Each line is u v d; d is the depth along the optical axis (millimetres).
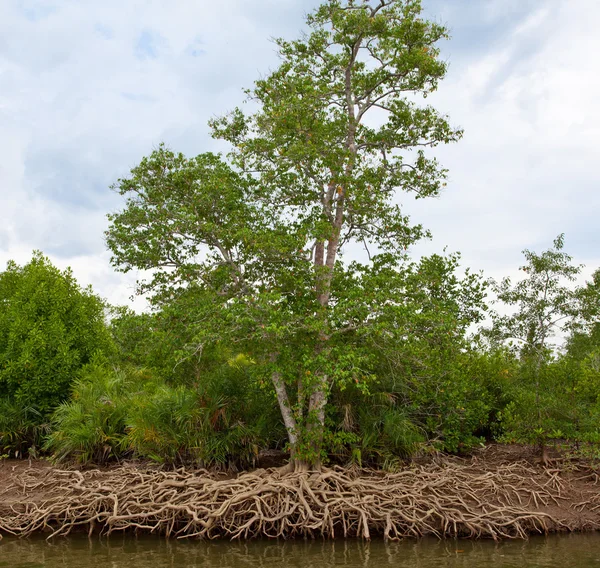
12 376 17594
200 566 10922
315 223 14461
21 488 14836
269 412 16703
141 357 19484
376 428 16109
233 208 15359
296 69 16344
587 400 16641
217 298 14602
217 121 16453
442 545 12352
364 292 14133
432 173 16453
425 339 14562
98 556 11625
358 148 16797
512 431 16609
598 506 14203
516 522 13047
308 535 12781
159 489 13547
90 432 16125
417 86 16047
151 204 15375
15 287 20484
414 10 15672
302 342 14219
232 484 13305
